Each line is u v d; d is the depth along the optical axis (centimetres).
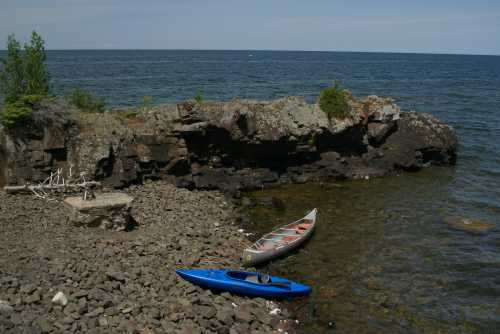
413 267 2327
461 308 1978
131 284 1703
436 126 4394
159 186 3172
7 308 1375
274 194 3428
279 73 14862
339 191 3528
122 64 18438
